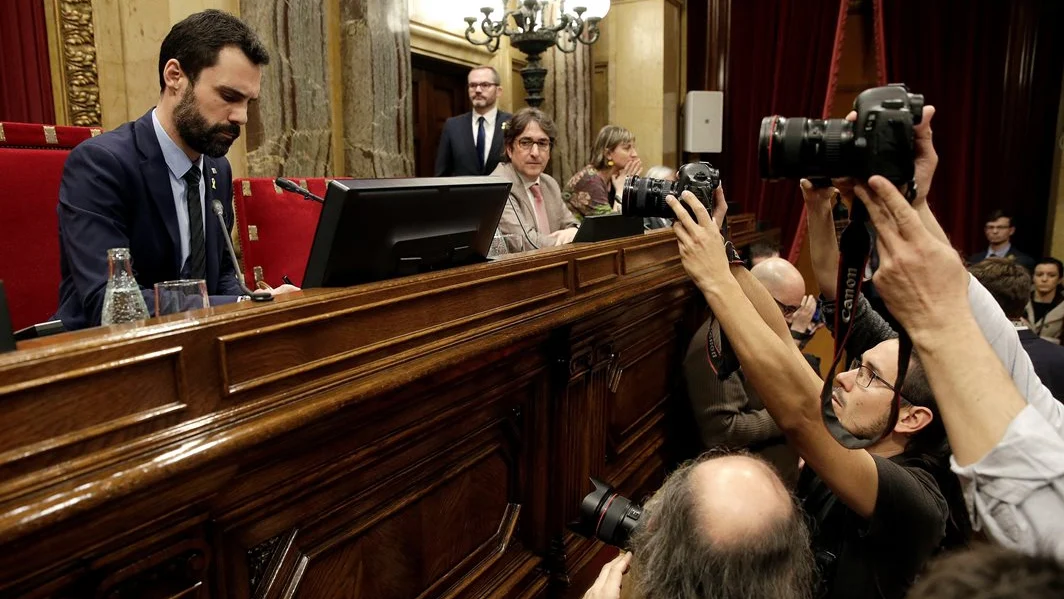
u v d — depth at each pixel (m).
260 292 1.19
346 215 1.28
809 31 5.95
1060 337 4.86
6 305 0.87
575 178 3.50
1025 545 0.69
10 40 2.52
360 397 1.21
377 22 3.77
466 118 4.35
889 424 0.84
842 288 0.89
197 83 1.66
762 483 0.94
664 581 0.92
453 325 1.50
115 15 2.76
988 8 5.60
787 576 0.89
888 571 1.29
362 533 1.40
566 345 1.94
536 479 1.96
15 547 0.83
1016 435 0.70
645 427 2.71
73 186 1.63
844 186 0.89
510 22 5.22
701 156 6.51
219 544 1.10
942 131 5.82
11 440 0.82
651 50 6.11
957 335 0.73
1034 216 5.79
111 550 0.94
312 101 3.39
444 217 1.54
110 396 0.92
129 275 1.22
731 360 1.71
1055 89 5.61
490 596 1.77
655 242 2.62
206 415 1.02
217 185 1.94
